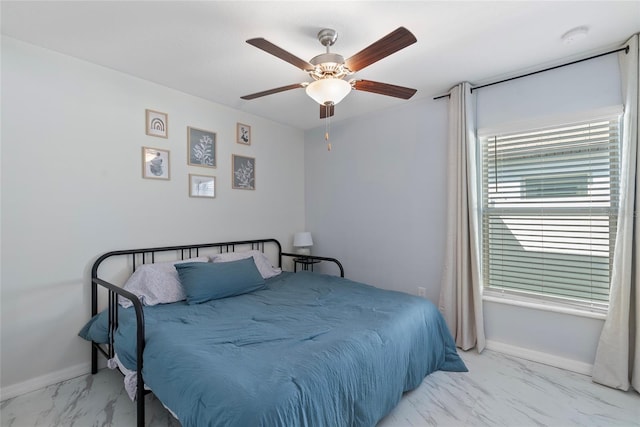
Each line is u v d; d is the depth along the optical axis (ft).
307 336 5.28
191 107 9.39
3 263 6.29
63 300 7.02
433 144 9.61
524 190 8.21
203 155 9.71
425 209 9.81
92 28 6.00
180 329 5.61
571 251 7.58
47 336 6.81
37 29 6.04
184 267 7.98
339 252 12.13
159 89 8.67
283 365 4.23
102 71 7.61
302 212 13.32
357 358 4.77
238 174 10.77
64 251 7.04
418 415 5.74
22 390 6.45
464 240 8.53
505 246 8.55
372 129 11.07
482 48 6.82
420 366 6.31
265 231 11.73
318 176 12.87
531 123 7.85
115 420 5.60
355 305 7.00
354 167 11.62
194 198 9.49
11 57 6.37
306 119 11.85
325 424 3.90
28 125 6.57
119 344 5.86
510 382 6.86
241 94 9.34
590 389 6.55
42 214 6.74
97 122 7.54
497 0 5.24
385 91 6.41
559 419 5.62
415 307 6.92
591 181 7.27
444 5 5.36
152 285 7.50
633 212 6.38
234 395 3.59
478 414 5.78
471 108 8.61
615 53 6.80
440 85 8.80
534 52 7.01
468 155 8.46
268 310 6.88
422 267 9.89
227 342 5.07
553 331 7.61
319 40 6.28
